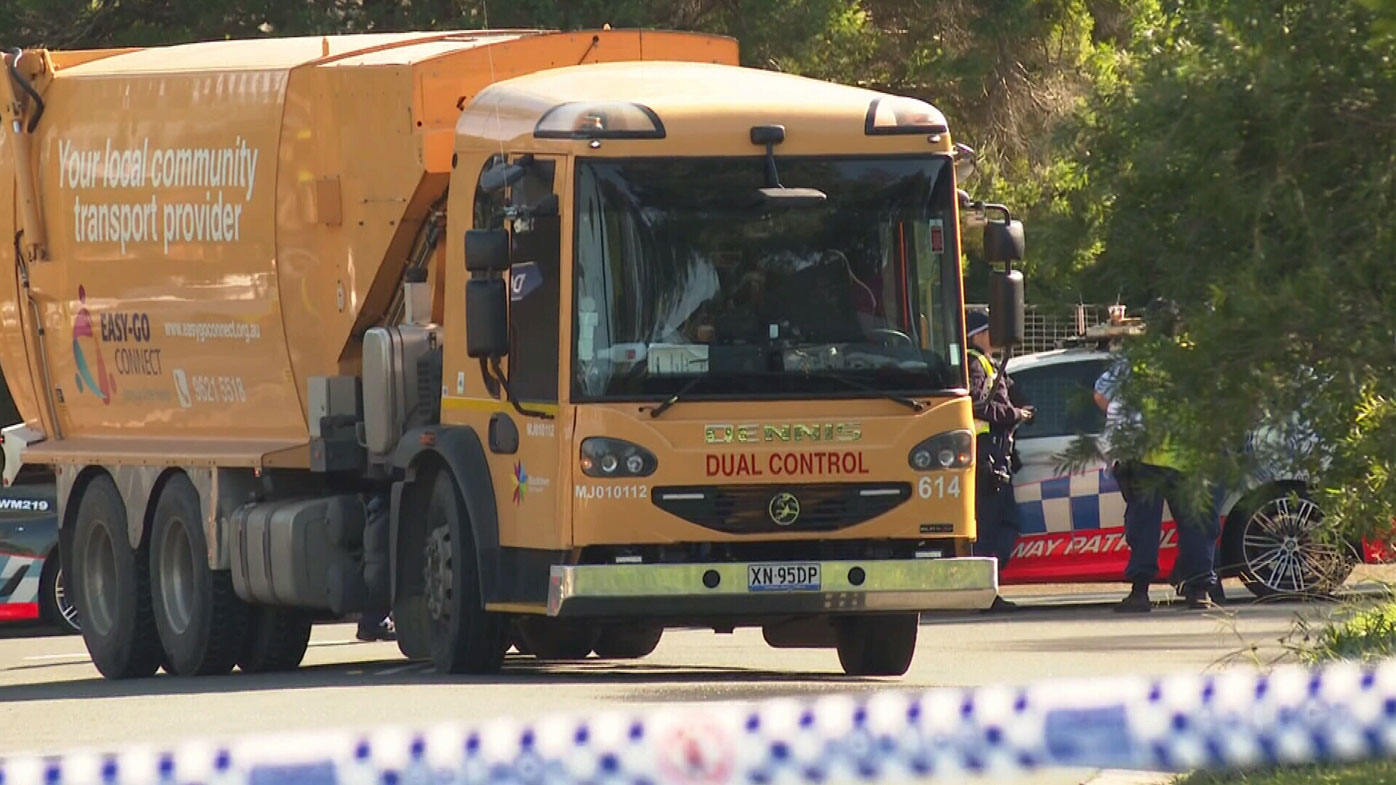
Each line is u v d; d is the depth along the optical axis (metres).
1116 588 76.56
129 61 63.81
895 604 46.22
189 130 60.19
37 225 65.25
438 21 99.19
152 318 61.69
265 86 57.94
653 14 100.19
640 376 45.75
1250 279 26.53
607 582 45.03
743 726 21.73
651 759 21.69
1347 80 26.92
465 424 49.00
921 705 22.44
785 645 52.16
